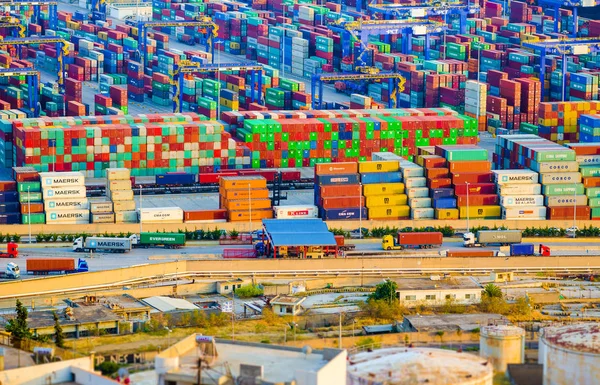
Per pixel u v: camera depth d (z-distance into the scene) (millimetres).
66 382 169500
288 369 174250
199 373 164750
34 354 190125
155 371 177250
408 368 183250
